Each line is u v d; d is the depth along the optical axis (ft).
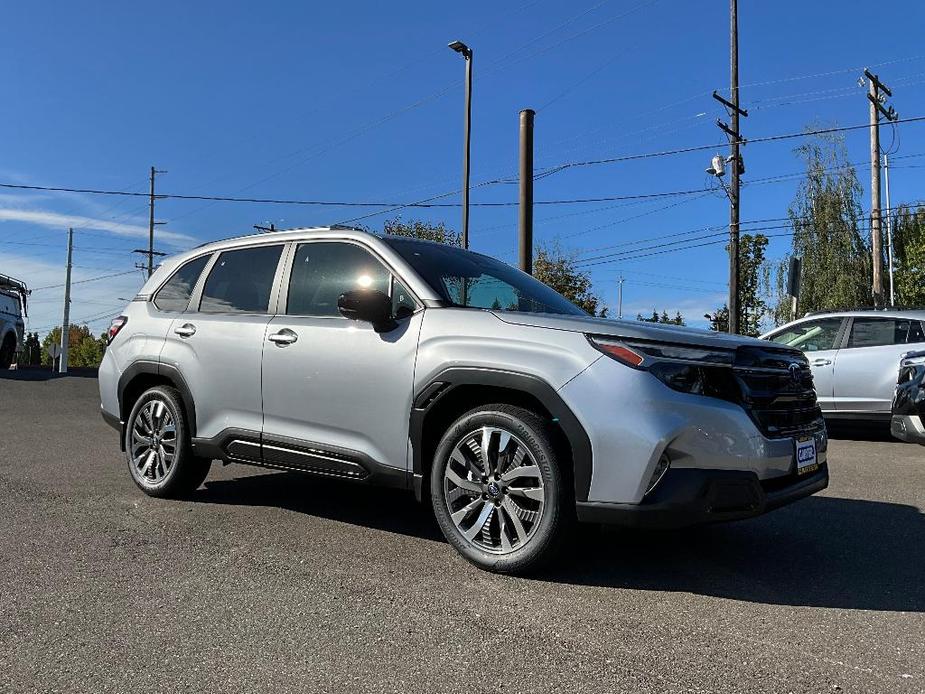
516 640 9.61
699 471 11.07
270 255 16.37
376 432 13.55
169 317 17.56
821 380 31.35
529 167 55.06
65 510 16.20
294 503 17.22
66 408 36.88
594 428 11.26
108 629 9.84
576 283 119.03
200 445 16.38
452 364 12.59
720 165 76.84
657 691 8.29
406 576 12.07
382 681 8.47
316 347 14.43
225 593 11.23
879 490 19.97
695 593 11.50
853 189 103.04
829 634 9.97
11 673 8.59
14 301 65.41
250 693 8.17
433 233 109.60
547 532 11.64
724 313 171.63
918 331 29.76
